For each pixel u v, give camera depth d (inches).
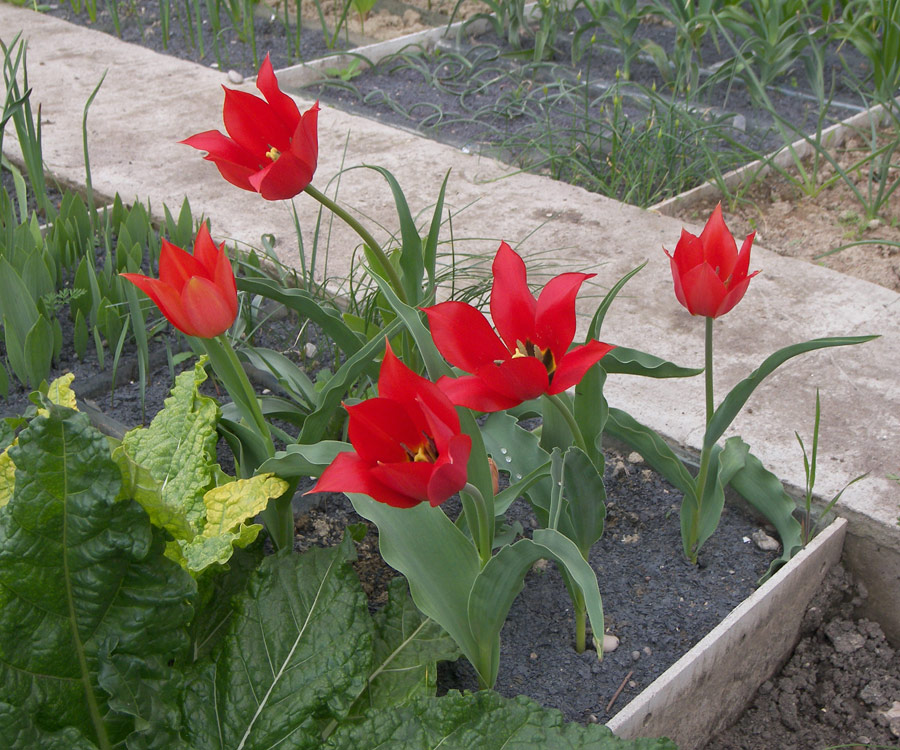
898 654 55.4
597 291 69.5
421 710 43.9
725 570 54.2
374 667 48.1
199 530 48.5
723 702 52.8
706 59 115.6
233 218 78.0
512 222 77.5
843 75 110.2
